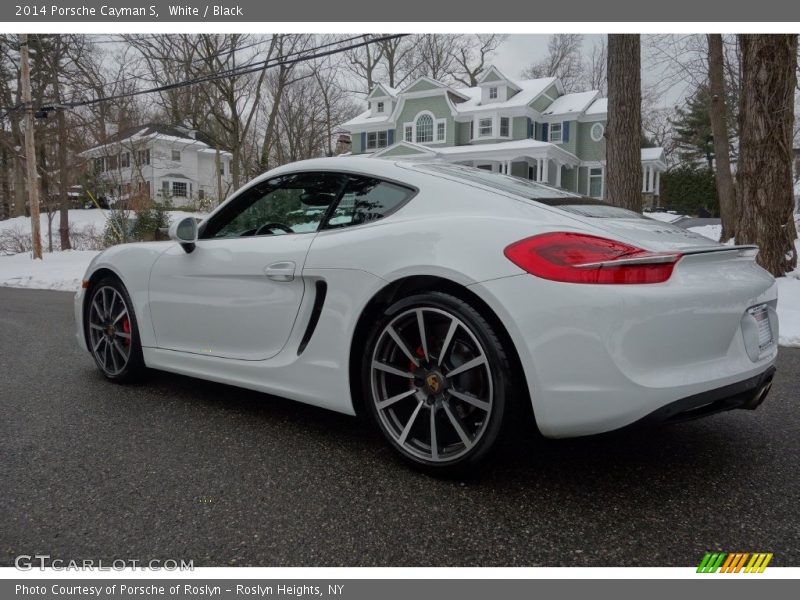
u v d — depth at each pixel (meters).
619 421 1.91
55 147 27.80
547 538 1.86
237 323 2.91
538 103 31.83
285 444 2.66
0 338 5.48
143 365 3.57
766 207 7.57
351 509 2.04
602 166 31.45
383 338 2.34
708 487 2.21
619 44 8.48
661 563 1.72
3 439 2.73
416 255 2.24
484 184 2.48
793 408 3.20
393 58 40.81
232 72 11.89
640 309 1.89
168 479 2.29
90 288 3.77
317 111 35.41
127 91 22.67
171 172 40.78
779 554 1.77
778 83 7.43
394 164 2.66
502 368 2.04
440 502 2.09
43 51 24.22
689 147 45.31
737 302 2.12
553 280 1.95
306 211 2.81
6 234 23.42
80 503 2.10
